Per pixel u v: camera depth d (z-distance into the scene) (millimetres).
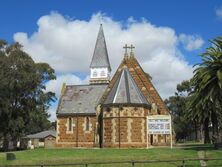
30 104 78438
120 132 51656
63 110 63156
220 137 86125
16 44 75938
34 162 33688
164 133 49562
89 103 63125
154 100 58938
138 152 40219
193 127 130125
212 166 30531
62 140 61781
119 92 53656
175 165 31062
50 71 82125
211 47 46312
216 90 44906
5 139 80750
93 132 60406
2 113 74375
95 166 31125
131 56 61938
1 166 26734
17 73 72375
